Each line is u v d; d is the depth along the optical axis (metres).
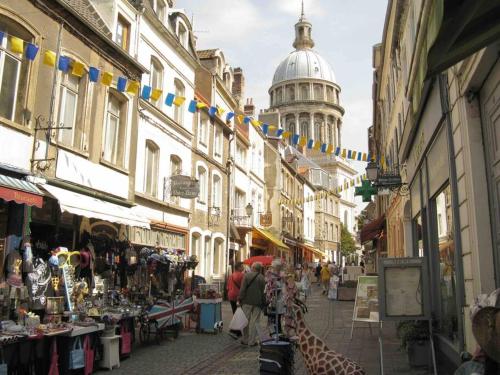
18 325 6.65
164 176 17.64
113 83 13.18
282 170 38.66
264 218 31.56
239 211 28.06
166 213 17.83
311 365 5.36
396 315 7.16
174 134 18.50
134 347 10.06
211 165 22.64
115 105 13.82
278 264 7.64
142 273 14.27
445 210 7.92
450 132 7.04
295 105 86.62
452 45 3.71
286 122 86.69
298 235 44.00
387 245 25.11
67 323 7.48
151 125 16.64
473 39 3.72
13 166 9.45
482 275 5.95
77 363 7.19
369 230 26.44
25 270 9.16
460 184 6.66
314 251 49.75
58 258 9.13
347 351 9.73
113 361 8.07
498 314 2.49
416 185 11.84
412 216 13.02
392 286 7.24
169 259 14.67
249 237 29.17
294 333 5.59
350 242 68.81
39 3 10.29
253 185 31.22
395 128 18.64
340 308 19.27
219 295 12.53
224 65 27.22
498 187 5.67
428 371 7.79
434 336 8.57
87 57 12.02
